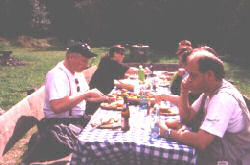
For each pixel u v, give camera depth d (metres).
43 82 10.33
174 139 2.40
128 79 5.34
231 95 2.19
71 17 32.56
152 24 28.34
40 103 4.51
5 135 3.39
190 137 2.27
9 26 32.88
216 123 2.15
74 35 32.31
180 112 2.82
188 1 25.59
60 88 3.37
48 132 3.06
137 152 2.42
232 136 2.24
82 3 31.22
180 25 26.92
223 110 2.15
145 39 29.12
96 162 2.52
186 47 4.58
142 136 2.57
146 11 28.27
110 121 2.88
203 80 2.23
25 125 3.92
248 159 2.24
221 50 21.64
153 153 2.38
